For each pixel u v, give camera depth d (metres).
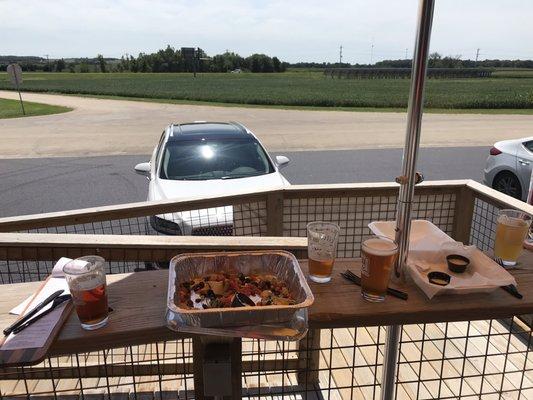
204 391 1.26
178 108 24.84
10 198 7.93
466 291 1.37
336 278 1.52
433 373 2.52
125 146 13.09
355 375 2.50
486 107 25.44
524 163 6.97
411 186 1.33
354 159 11.26
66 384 2.42
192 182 5.18
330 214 3.39
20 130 16.30
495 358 2.64
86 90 41.25
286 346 2.44
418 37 1.16
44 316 1.29
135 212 2.96
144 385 2.40
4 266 4.41
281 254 1.43
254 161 5.71
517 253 1.61
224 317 1.15
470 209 3.40
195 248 1.92
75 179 9.23
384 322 1.32
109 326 1.25
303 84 54.25
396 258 1.43
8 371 1.70
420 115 1.24
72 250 1.91
